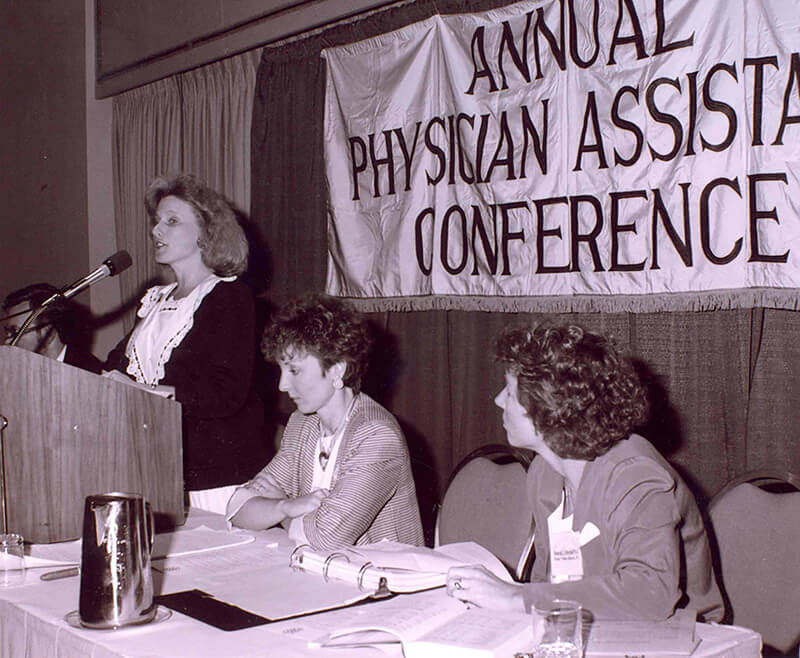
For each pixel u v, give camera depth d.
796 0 2.61
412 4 3.80
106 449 2.26
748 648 1.55
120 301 5.52
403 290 3.74
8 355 2.18
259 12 4.42
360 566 1.87
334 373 2.37
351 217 3.95
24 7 6.13
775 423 2.80
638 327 3.12
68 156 5.73
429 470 3.81
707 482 2.96
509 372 1.84
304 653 1.48
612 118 3.04
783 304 2.64
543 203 3.24
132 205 5.39
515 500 2.52
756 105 2.69
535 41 3.27
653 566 1.67
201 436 2.75
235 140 4.70
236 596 1.78
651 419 3.07
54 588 1.86
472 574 1.70
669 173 2.90
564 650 1.36
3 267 6.32
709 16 2.80
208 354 2.77
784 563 2.04
